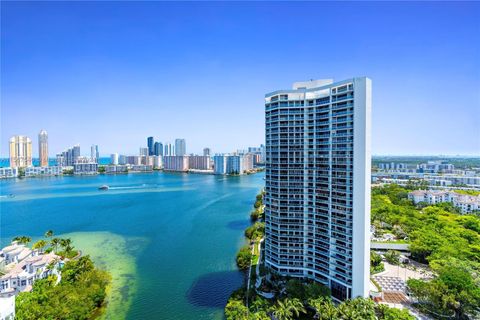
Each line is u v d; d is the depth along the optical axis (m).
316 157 101.12
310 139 102.94
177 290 110.25
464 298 82.44
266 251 112.62
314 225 101.94
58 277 109.00
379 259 122.06
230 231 189.88
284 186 105.31
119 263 137.38
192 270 128.75
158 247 159.75
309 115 103.31
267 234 111.88
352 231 90.62
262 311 81.31
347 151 91.56
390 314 77.06
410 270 117.62
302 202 103.56
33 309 79.94
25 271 107.38
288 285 94.06
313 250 102.44
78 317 84.56
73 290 93.56
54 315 80.06
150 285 114.50
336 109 94.50
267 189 111.62
